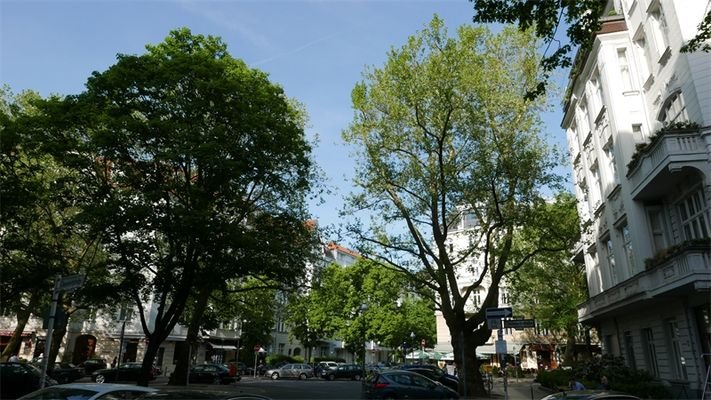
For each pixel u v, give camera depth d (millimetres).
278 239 21500
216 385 33250
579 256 34312
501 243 24922
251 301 37719
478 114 21672
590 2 9852
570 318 39969
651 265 18422
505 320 16625
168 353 46812
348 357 85125
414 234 24703
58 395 8781
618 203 23812
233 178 20156
